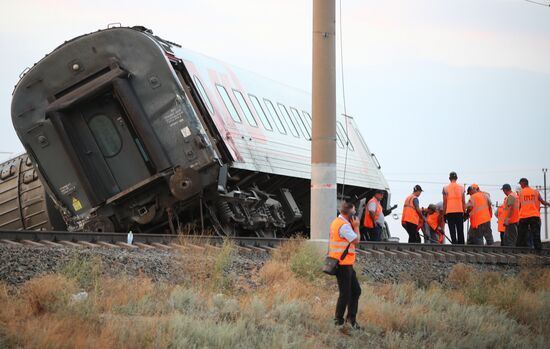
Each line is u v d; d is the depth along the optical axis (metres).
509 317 55.25
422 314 47.88
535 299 59.59
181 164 69.81
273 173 83.44
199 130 69.75
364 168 115.75
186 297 42.09
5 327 33.06
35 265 44.72
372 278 59.88
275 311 42.41
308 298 48.22
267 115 89.19
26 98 71.12
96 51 70.81
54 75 70.94
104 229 70.44
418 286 61.62
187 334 35.22
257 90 90.12
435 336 44.88
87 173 70.31
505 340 47.47
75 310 35.91
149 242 61.78
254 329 38.22
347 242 42.59
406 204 93.06
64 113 70.12
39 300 36.97
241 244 65.19
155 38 72.12
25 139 71.19
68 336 33.12
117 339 33.47
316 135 58.50
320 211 58.19
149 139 69.62
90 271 43.22
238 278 50.09
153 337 33.88
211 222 72.69
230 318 39.97
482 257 79.19
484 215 93.56
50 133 70.81
